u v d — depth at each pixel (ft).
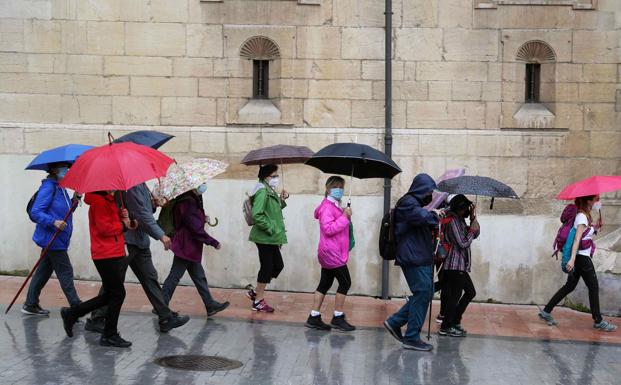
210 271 42.39
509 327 36.99
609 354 32.58
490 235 42.27
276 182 36.83
